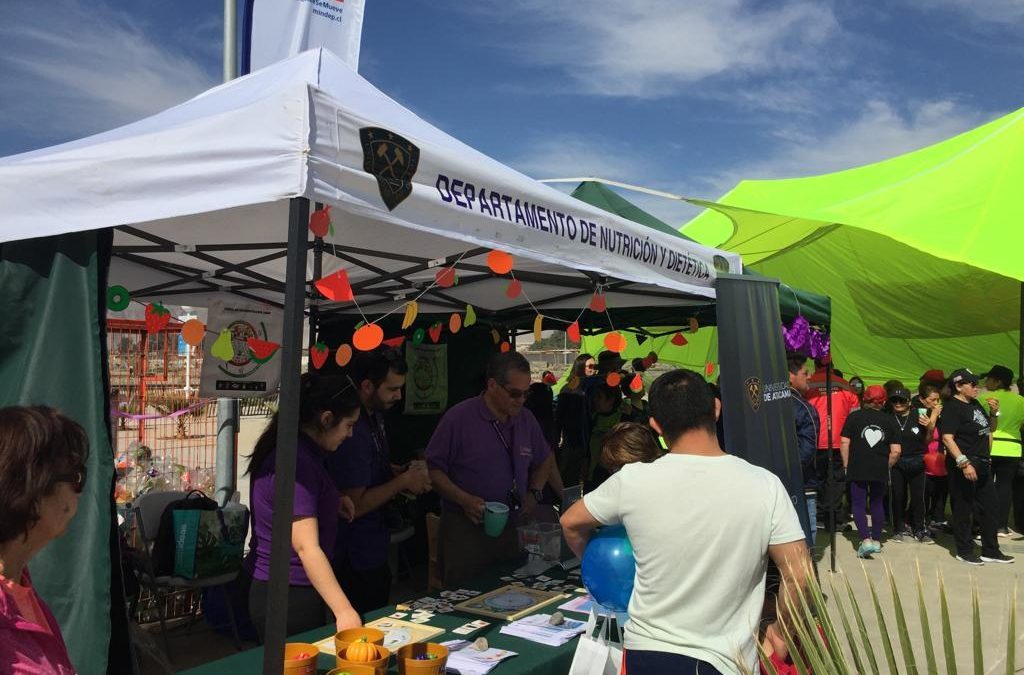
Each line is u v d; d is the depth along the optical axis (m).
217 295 5.43
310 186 2.12
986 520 7.39
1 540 1.32
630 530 2.29
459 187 2.63
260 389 5.70
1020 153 9.75
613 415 7.77
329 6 5.46
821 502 8.72
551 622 2.95
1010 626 1.38
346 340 6.66
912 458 8.32
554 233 3.10
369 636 2.47
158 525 4.94
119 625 2.34
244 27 5.22
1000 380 8.01
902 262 13.11
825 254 13.70
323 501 2.91
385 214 2.34
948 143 12.51
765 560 2.19
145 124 3.30
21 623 1.29
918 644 4.93
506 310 6.96
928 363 14.84
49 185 2.33
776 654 2.33
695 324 5.95
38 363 2.38
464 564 3.87
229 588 4.92
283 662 2.16
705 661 2.09
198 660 4.76
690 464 2.27
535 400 7.46
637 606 2.25
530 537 3.69
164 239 3.84
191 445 10.17
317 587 2.64
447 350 7.33
